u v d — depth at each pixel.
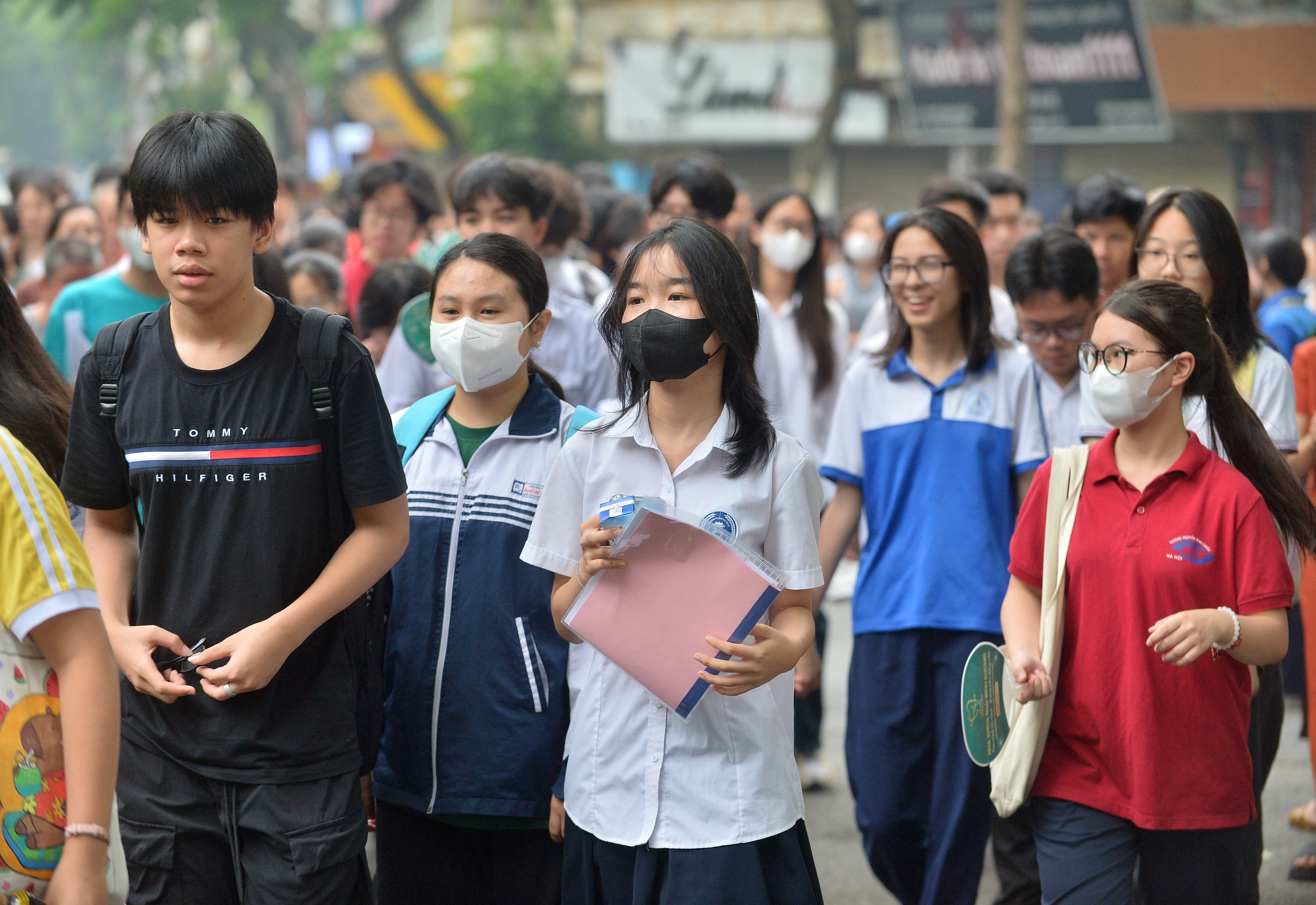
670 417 7.24
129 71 108.00
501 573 8.18
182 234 6.56
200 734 6.95
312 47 78.81
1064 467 8.20
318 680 7.14
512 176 11.86
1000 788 8.10
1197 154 55.84
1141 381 7.72
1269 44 51.16
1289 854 12.14
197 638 6.96
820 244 14.30
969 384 10.29
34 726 5.54
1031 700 7.79
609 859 7.15
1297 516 8.16
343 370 7.00
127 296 12.45
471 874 8.39
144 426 6.98
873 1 61.62
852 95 62.22
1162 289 7.87
